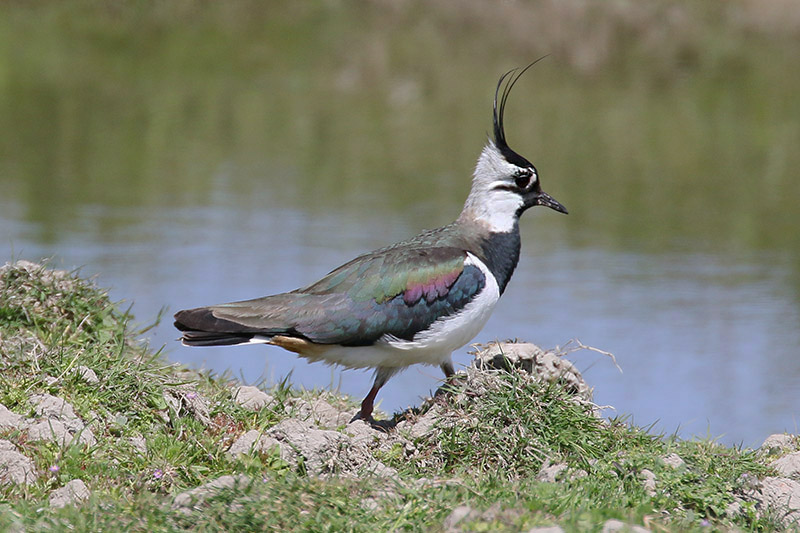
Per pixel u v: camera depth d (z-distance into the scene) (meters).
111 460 7.70
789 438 9.44
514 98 32.97
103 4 40.69
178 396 8.74
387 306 8.89
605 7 39.81
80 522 6.49
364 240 19.34
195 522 6.55
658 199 23.61
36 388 8.40
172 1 40.94
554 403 8.48
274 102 32.19
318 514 6.62
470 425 8.32
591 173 25.78
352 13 40.75
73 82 33.53
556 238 20.72
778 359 14.35
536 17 39.75
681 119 31.23
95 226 19.98
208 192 22.98
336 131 29.23
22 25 39.03
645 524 6.72
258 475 7.38
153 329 14.34
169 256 18.00
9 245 18.44
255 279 16.78
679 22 39.72
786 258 19.33
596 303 16.80
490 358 9.12
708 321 15.88
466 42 37.91
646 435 8.67
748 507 7.58
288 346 8.91
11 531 6.44
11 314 9.69
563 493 7.18
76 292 10.18
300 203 22.12
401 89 33.88
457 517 6.51
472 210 9.73
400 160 26.41
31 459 7.54
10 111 30.09
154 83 33.81
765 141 29.05
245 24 40.09
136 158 25.92
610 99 33.16
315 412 9.41
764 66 36.41
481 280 9.18
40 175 24.03
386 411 11.08
